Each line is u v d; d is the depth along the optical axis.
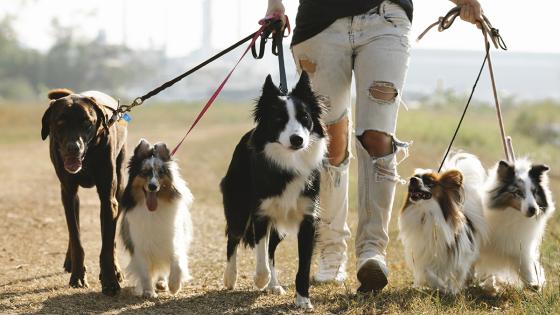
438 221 8.05
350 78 8.21
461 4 8.42
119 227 8.35
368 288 7.85
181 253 8.04
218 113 62.97
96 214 14.32
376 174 7.98
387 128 7.92
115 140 8.41
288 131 7.18
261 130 7.48
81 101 7.91
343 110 8.24
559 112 37.09
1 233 11.95
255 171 7.60
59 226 12.76
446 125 31.62
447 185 8.16
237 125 50.25
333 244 8.64
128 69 112.31
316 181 7.55
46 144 32.31
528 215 8.16
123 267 9.09
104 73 107.69
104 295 7.84
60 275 9.03
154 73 123.00
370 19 7.83
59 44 104.81
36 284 8.48
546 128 35.06
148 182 7.65
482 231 8.40
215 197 16.89
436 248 8.10
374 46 7.84
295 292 7.75
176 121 53.88
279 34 8.45
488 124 35.00
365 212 8.03
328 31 7.98
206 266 9.72
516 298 7.84
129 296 7.83
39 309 7.27
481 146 28.23
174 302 7.60
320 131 7.54
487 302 7.93
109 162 8.18
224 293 8.05
